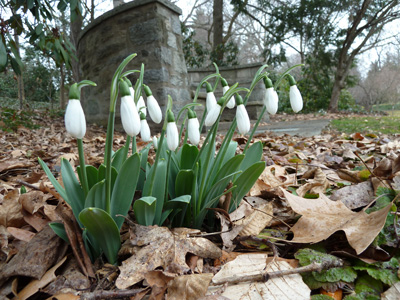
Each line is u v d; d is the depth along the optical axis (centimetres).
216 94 210
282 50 336
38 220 29
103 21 115
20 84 189
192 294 20
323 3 307
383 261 22
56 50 91
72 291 21
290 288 20
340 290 21
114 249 24
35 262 22
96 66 123
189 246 24
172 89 105
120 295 20
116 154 29
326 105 360
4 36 75
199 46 307
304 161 56
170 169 30
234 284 21
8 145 74
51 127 114
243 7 333
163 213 27
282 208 34
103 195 23
